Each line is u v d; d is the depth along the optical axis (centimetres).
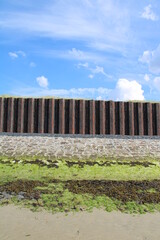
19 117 2411
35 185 1140
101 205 902
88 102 2491
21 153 1889
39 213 807
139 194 1046
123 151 2028
